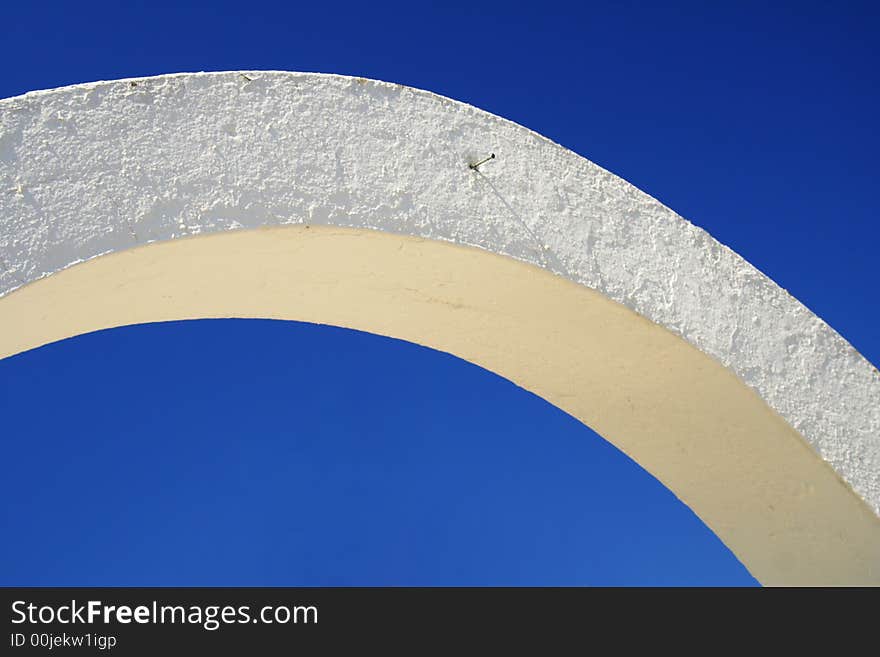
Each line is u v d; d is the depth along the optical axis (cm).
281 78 335
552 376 408
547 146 361
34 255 300
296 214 324
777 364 377
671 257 370
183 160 319
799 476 392
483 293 364
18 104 307
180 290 347
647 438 417
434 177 341
